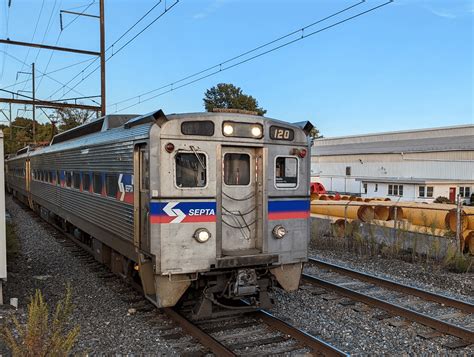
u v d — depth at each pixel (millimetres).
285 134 6805
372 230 12172
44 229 15977
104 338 5906
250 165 6648
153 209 5844
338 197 20891
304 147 7012
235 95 72438
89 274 9414
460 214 10797
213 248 6160
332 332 6203
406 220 13414
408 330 6258
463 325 6539
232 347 5590
